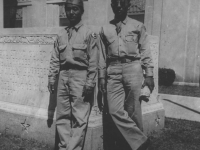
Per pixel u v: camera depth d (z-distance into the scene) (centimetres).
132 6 1284
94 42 343
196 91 932
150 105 492
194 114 600
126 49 350
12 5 1577
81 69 348
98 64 359
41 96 422
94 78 347
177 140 446
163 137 457
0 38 467
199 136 466
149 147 406
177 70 1152
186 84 1130
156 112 495
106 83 367
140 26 356
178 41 1148
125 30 351
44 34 414
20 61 445
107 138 387
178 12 1141
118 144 396
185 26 1129
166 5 1168
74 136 338
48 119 405
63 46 347
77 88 344
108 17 1236
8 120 451
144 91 359
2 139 427
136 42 355
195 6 1103
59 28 399
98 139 370
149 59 361
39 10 1477
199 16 1102
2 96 470
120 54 349
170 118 611
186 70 1132
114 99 354
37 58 425
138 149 356
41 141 413
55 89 402
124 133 355
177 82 1146
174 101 633
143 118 457
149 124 475
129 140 354
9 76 460
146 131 469
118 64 353
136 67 351
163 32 1180
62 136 355
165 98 645
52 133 400
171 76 1075
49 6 1442
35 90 429
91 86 342
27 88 439
